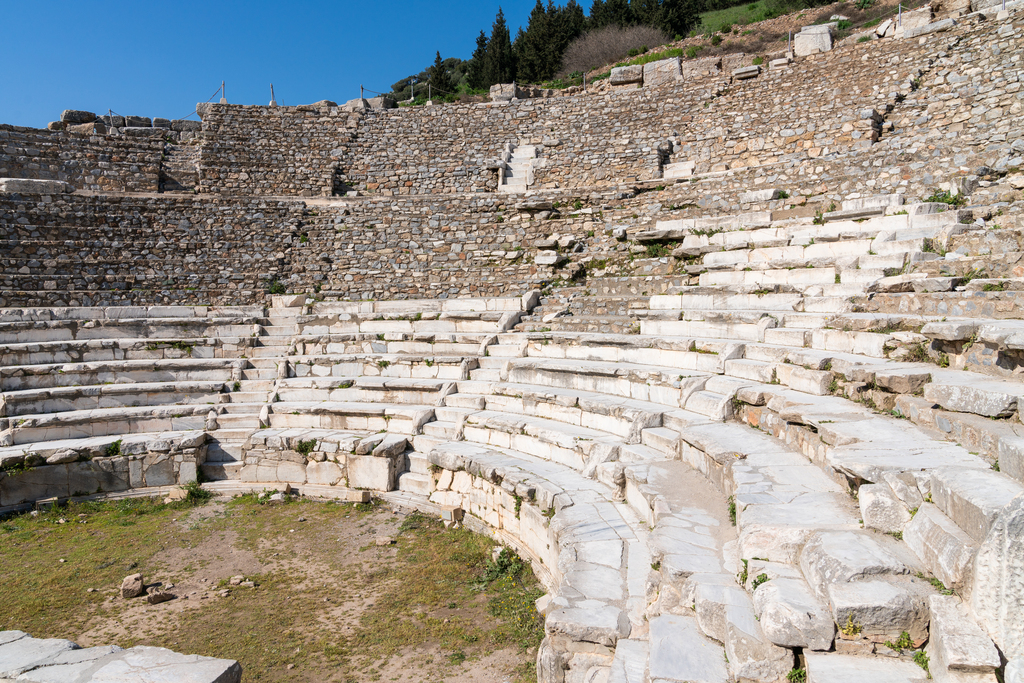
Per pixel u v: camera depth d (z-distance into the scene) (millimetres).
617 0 51344
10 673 4992
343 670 7297
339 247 21656
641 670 4980
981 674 3336
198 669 5008
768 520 5242
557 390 13078
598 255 19297
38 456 12969
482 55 54250
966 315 8594
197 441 13945
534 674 6926
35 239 19688
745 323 11805
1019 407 5363
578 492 9266
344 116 29297
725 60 27781
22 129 26141
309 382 15695
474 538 10859
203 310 19234
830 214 15141
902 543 4594
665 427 10008
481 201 21406
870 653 3867
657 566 5973
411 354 16484
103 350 16312
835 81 21266
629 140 25750
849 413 7125
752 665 4066
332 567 10125
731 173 19766
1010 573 3334
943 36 19125
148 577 9945
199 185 27234
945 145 16531
